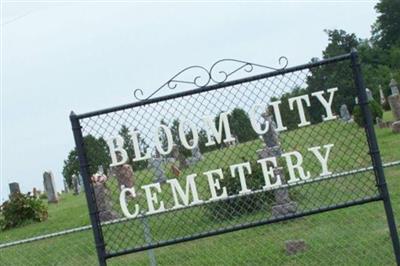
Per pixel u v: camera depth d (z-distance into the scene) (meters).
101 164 7.60
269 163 7.42
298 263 10.92
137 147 7.46
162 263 11.80
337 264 10.66
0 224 21.77
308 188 9.89
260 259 11.36
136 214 7.47
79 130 7.45
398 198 13.36
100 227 7.46
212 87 7.38
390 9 85.38
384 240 11.12
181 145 7.63
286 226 12.51
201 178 7.74
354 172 7.71
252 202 9.28
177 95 7.41
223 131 7.46
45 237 9.57
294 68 7.37
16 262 14.23
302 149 7.58
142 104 7.42
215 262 11.54
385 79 65.38
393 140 23.23
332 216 12.57
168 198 7.59
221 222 9.41
